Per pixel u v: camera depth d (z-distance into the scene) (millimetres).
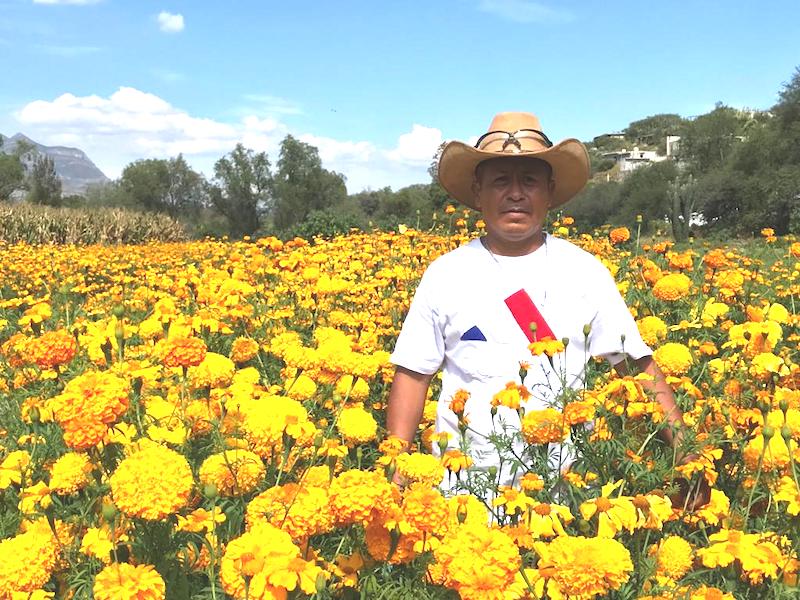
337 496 1522
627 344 2598
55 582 1810
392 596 1508
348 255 7180
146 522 1634
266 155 73688
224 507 1897
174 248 15578
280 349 3512
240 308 4203
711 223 42375
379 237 8406
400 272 5770
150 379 2768
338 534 1882
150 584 1406
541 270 2613
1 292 8242
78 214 23125
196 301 5582
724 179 41812
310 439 1983
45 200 74812
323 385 2836
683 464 2041
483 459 2275
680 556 1704
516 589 1445
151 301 6051
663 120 140500
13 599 1612
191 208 80625
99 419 1690
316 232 17328
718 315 4008
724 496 2047
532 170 2605
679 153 62906
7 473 2107
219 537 1784
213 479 1900
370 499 1496
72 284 7105
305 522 1551
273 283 6094
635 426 2217
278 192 71938
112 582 1400
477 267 2635
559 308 2570
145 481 1487
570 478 1998
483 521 1691
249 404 2295
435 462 1892
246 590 1314
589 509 1732
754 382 2525
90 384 1723
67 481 1910
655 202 47500
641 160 112688
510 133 2619
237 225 73688
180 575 1621
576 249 2727
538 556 1601
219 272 5945
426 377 2695
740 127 61750
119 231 23609
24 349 3221
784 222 39562
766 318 3799
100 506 1798
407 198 62031
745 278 5570
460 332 2598
